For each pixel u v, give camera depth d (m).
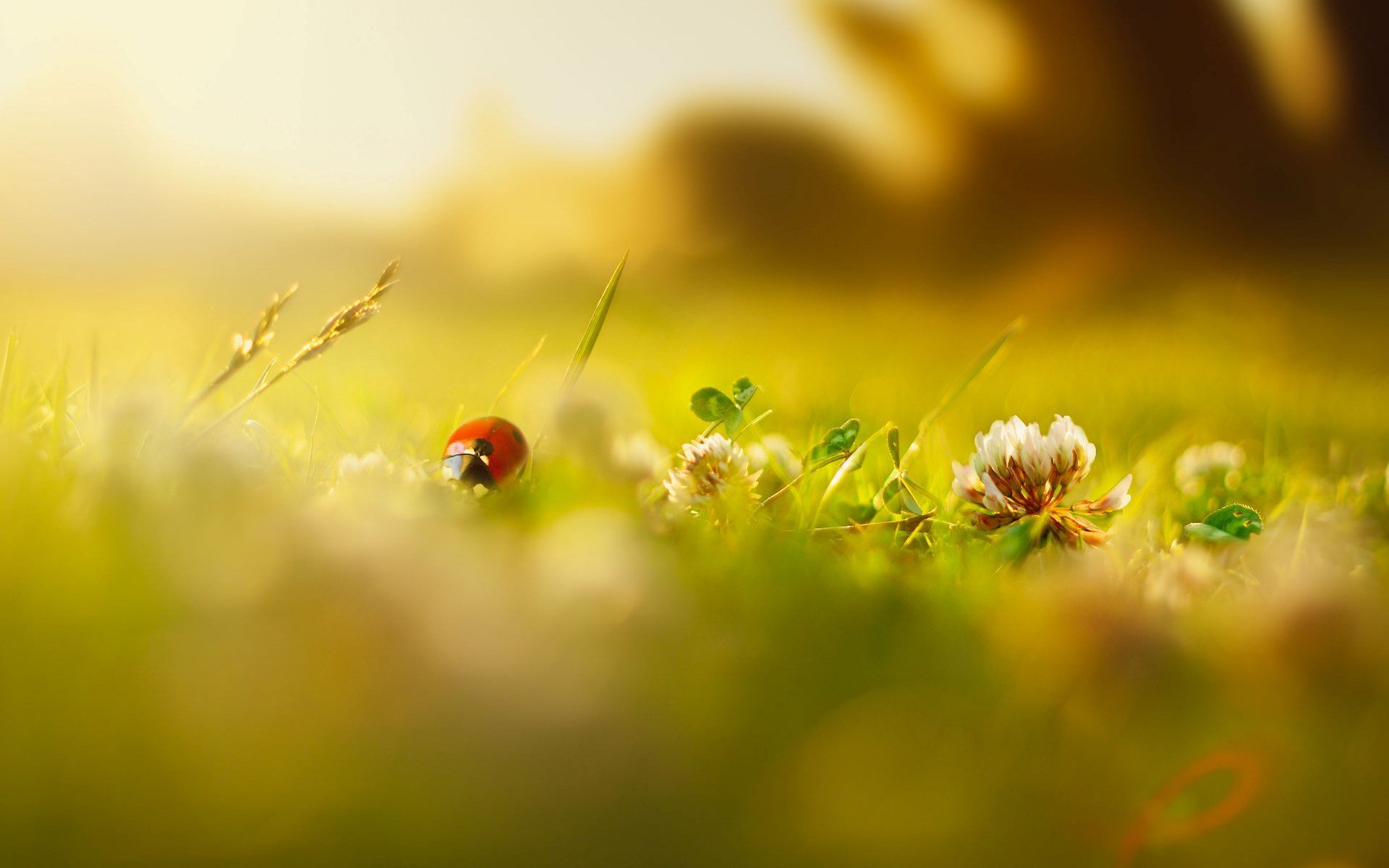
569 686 0.46
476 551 0.53
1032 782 0.45
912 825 0.41
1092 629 0.52
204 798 0.38
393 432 0.70
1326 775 0.46
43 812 0.37
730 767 0.43
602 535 0.55
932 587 0.55
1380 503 0.67
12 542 0.53
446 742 0.42
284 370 0.58
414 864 0.38
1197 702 0.51
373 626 0.48
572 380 0.63
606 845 0.39
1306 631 0.52
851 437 0.62
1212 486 0.70
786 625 0.53
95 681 0.44
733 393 0.63
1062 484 0.59
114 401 0.58
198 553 0.52
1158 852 0.43
